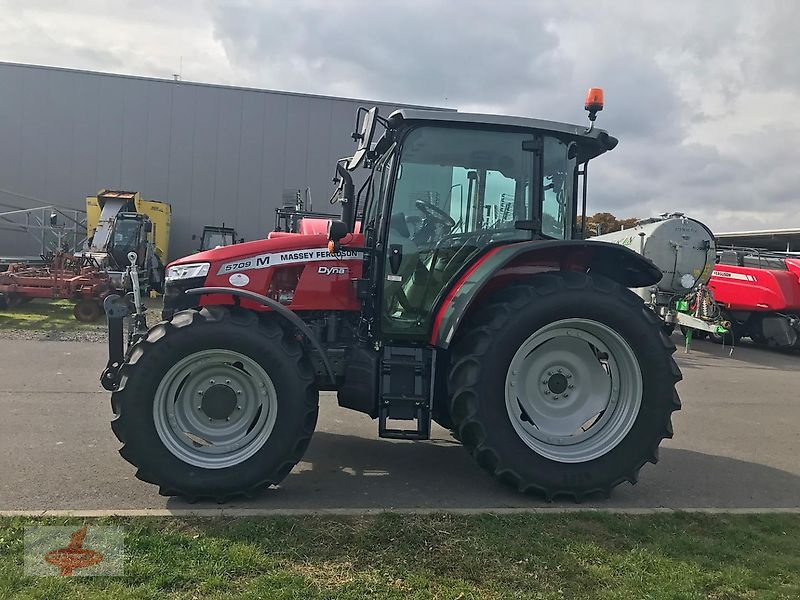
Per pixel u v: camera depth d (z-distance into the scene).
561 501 3.96
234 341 3.71
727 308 14.34
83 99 21.48
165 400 3.73
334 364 4.12
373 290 4.30
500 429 3.83
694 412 6.93
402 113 4.11
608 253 4.12
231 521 3.35
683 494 4.24
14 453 4.47
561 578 2.89
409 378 3.97
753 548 3.33
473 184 4.27
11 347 9.15
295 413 3.76
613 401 4.10
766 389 8.57
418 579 2.80
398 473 4.41
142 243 16.62
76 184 21.69
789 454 5.32
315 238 4.45
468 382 3.82
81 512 3.39
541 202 4.32
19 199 21.47
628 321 3.93
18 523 3.21
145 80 21.64
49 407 5.79
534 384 4.11
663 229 12.86
